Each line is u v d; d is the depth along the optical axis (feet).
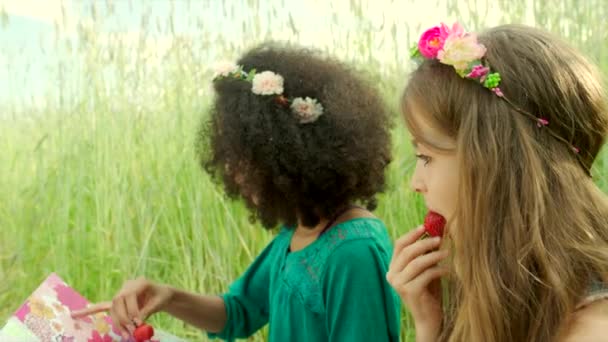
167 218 5.77
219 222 5.65
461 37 2.32
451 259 2.66
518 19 5.45
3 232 5.72
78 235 5.80
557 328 2.14
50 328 3.42
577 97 2.28
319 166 3.43
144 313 3.64
